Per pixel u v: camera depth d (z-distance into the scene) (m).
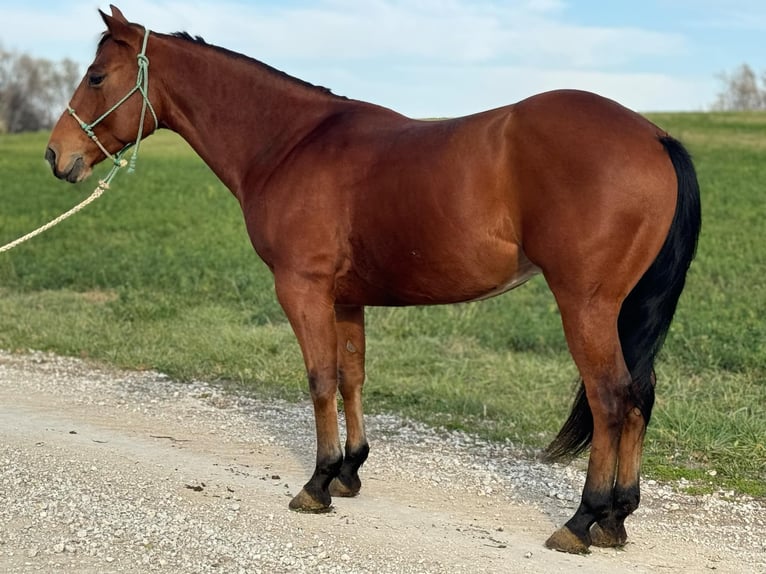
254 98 5.23
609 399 4.18
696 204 4.21
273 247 4.94
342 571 4.16
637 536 4.78
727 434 6.42
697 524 5.04
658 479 5.80
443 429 6.93
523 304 11.89
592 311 4.14
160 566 4.20
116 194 25.89
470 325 10.42
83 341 9.58
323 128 4.98
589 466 4.34
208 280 13.17
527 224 4.20
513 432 6.83
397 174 4.52
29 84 86.25
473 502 5.30
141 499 5.02
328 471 4.94
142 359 8.95
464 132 4.38
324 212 4.76
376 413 7.36
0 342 9.61
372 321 10.54
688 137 36.69
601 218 4.03
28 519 4.71
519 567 4.23
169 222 20.86
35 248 16.94
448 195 4.33
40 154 38.28
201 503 5.01
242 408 7.43
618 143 4.07
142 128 5.39
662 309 4.29
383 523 4.82
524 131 4.18
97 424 6.76
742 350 8.73
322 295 4.85
